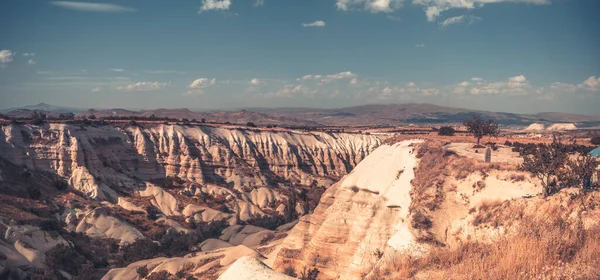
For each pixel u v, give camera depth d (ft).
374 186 162.20
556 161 104.12
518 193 115.34
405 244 117.29
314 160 462.60
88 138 335.47
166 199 318.04
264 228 290.56
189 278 179.83
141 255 230.27
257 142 444.96
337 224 156.25
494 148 169.27
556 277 62.90
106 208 282.97
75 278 193.57
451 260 82.58
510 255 70.33
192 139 399.65
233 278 84.02
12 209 229.45
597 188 99.91
